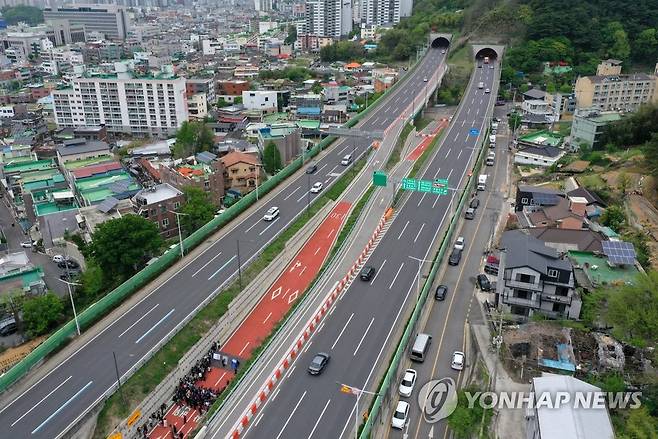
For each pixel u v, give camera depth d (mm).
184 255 84875
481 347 59938
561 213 85312
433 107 184625
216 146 146500
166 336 65812
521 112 161250
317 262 88062
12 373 58656
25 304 80875
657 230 80438
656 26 198000
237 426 52219
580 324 60562
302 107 182125
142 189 115125
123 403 57281
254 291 78688
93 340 65875
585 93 150500
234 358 67562
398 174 116000
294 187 110312
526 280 63750
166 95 180000
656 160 90875
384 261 83125
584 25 196000
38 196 122000
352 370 60281
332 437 51594
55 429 53188
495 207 100688
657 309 54312
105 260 82938
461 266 80875
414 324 64375
